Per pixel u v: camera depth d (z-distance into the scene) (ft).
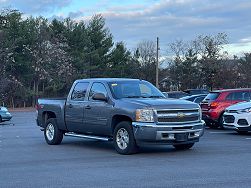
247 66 197.47
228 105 63.77
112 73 210.79
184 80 202.80
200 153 39.17
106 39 214.48
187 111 38.73
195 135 39.06
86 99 43.37
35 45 188.65
